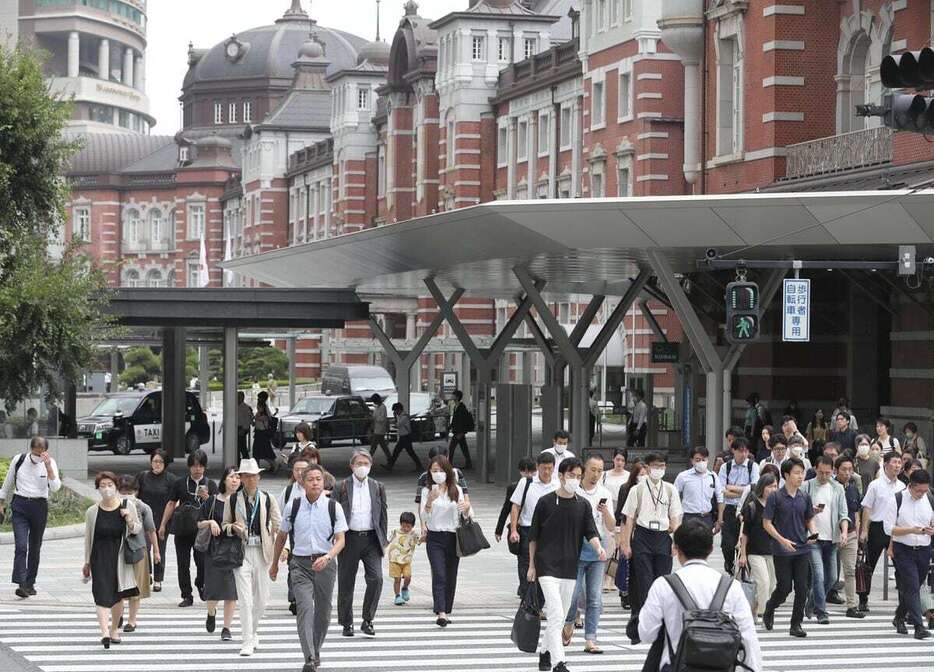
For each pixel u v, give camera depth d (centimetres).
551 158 8994
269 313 4844
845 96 5053
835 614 2409
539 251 3959
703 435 5616
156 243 19412
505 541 3406
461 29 9956
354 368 9075
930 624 2273
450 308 5353
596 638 2027
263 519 1970
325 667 1864
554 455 2305
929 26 4466
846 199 3291
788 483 2158
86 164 19850
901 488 2358
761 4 5128
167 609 2377
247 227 16025
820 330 5181
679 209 3478
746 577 2195
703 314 5316
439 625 2223
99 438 6088
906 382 4538
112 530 1977
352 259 5322
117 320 4691
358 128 12694
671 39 5525
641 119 7244
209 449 6838
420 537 2297
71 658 1908
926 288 4369
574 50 8738
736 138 5366
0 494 2448
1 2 10806
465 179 10006
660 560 2130
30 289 4206
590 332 8569
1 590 2527
